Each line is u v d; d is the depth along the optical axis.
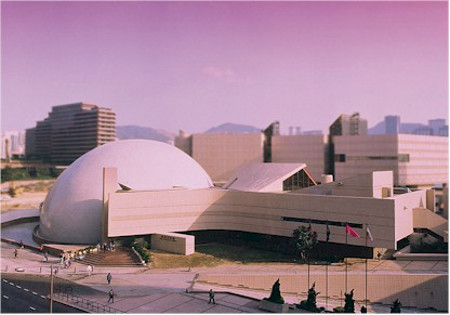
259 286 52.41
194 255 62.56
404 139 130.00
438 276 52.88
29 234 78.56
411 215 68.88
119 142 82.69
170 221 68.69
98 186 71.06
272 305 40.50
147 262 57.94
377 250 62.16
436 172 140.75
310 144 143.00
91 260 59.00
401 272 54.47
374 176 66.81
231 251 65.94
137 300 43.19
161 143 86.06
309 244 56.00
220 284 51.12
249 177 81.75
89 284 48.53
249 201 70.56
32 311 39.94
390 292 53.00
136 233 66.12
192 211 70.50
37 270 54.34
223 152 151.00
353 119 158.00
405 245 70.69
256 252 65.81
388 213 57.62
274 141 149.12
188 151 157.50
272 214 67.94
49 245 64.81
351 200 60.69
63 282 49.31
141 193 66.75
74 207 69.81
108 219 64.06
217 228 72.12
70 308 40.94
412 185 132.12
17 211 96.88
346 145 136.25
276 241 68.25
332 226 62.28
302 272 54.28
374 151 131.75
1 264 57.00
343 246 62.41
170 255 62.12
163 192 68.38
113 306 41.31
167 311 40.12
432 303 52.59
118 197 65.06
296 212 65.56
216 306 41.75
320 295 52.84
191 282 49.66
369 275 53.22
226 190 72.81
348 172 135.88
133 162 75.50
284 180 77.94
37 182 192.25
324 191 70.69
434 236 69.31
